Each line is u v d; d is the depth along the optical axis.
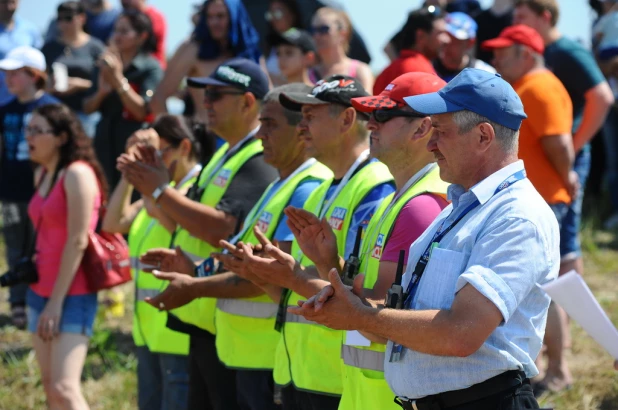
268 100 5.42
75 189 6.39
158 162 5.87
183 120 6.85
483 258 3.35
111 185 10.05
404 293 3.67
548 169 6.88
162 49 11.77
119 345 9.18
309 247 4.32
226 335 5.54
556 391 7.16
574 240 7.28
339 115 4.85
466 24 8.23
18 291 9.95
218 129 6.12
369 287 4.17
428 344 3.31
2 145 9.95
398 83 4.23
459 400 3.47
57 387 6.40
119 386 8.12
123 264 6.65
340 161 4.93
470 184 3.58
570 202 7.05
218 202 5.87
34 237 6.62
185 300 5.28
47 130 6.47
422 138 4.18
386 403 4.13
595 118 7.50
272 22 9.31
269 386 5.43
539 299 3.45
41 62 9.78
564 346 7.28
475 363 3.41
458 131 3.52
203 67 9.06
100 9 12.37
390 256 4.05
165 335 6.50
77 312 6.46
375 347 4.16
